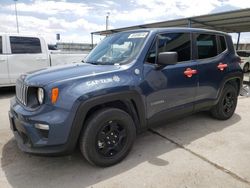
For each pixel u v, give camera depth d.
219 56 4.40
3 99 6.92
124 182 2.74
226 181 2.74
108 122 2.94
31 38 7.41
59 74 2.90
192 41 3.93
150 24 15.59
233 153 3.43
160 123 3.63
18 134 3.09
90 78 2.80
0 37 6.93
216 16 12.09
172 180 2.77
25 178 2.83
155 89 3.33
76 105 2.63
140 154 3.40
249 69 15.55
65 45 19.00
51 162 3.19
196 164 3.12
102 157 2.97
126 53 3.39
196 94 3.98
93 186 2.67
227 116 4.86
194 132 4.23
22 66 7.29
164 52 3.33
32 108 2.75
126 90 2.99
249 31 17.61
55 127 2.58
